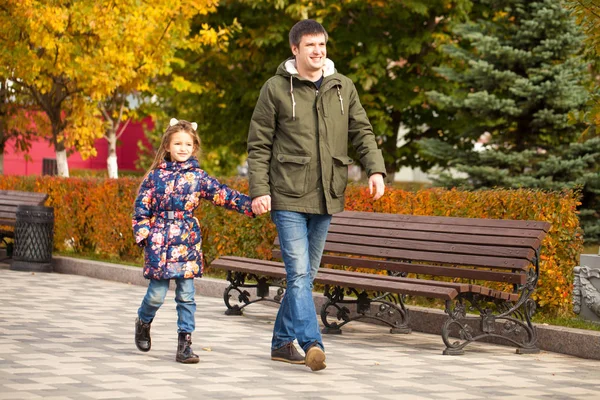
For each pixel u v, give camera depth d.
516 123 26.38
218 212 17.97
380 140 36.03
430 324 12.83
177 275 9.43
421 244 11.97
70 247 22.67
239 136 36.28
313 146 9.20
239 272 13.94
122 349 10.16
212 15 33.38
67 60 24.12
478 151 26.16
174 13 25.94
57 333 11.18
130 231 20.30
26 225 20.19
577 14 13.45
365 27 32.97
